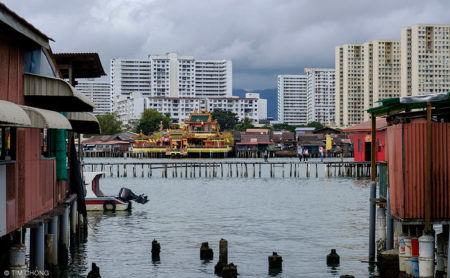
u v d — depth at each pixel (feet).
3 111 43.78
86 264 90.33
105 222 136.36
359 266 87.51
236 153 563.48
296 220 139.95
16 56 59.93
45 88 62.69
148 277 82.33
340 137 563.89
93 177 158.71
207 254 94.38
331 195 204.23
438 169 58.18
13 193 55.42
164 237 115.44
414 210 58.23
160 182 271.90
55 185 77.56
